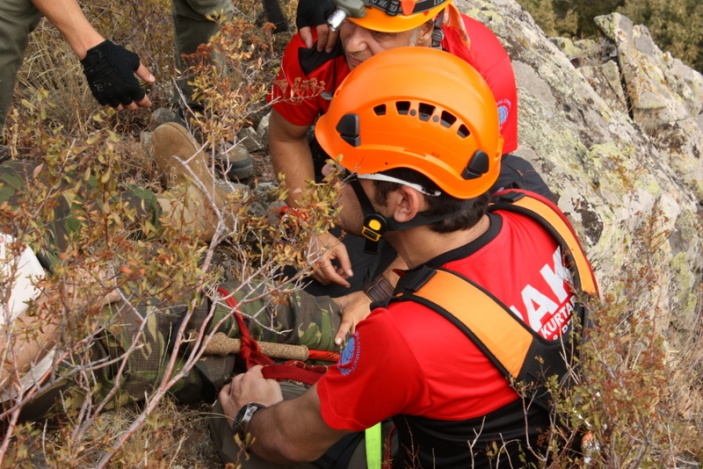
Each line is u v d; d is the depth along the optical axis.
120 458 1.96
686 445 3.21
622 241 4.11
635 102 6.50
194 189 3.02
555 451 2.01
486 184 2.09
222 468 2.44
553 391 1.97
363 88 2.12
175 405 2.56
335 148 2.16
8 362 1.99
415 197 2.03
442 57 2.15
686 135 6.36
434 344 1.87
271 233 2.40
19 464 1.81
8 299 1.88
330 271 2.90
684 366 3.91
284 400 2.25
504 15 5.06
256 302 2.61
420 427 2.05
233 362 2.56
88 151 2.32
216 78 2.64
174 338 2.38
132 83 2.69
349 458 2.28
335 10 2.60
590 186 4.18
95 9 3.99
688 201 4.93
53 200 1.95
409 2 2.59
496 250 2.04
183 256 1.97
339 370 1.99
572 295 2.14
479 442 2.02
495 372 1.94
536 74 4.76
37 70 3.71
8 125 3.20
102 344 2.28
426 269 2.00
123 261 2.23
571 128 4.57
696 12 25.20
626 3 25.28
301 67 2.88
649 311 4.00
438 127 2.02
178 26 3.44
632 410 1.99
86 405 1.98
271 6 3.70
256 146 3.93
